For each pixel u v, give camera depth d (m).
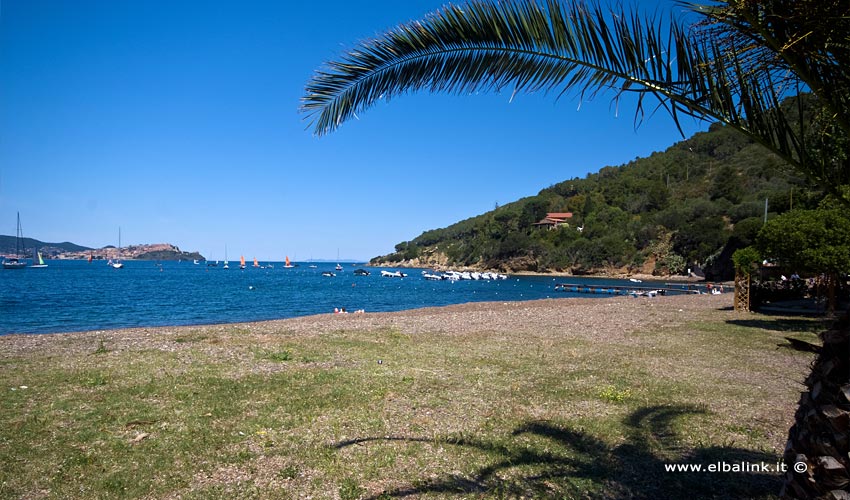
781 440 5.69
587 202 146.88
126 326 23.48
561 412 6.77
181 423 6.12
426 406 7.02
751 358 10.95
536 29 3.86
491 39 4.07
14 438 5.48
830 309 17.17
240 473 4.73
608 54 3.60
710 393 7.80
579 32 3.68
